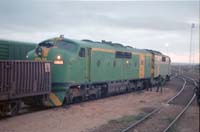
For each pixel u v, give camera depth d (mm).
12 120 14430
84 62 20312
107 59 23609
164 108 20188
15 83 14945
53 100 18047
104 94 24250
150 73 34125
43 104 17531
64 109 17812
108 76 23844
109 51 23906
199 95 22688
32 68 16047
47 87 17219
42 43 19531
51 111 17109
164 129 14109
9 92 14609
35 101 17625
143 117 16562
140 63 30797
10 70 14625
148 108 19938
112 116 16672
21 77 15312
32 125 13625
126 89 28156
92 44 21734
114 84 25219
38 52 18734
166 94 28922
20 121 14273
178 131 14117
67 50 19188
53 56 18375
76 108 18344
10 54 20047
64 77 18203
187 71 98250
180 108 20562
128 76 27766
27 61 15703
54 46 19125
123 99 23734
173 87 37281
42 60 17531
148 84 34250
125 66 27031
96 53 21875
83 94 20797
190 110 20031
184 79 53000
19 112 16625
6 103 14914
